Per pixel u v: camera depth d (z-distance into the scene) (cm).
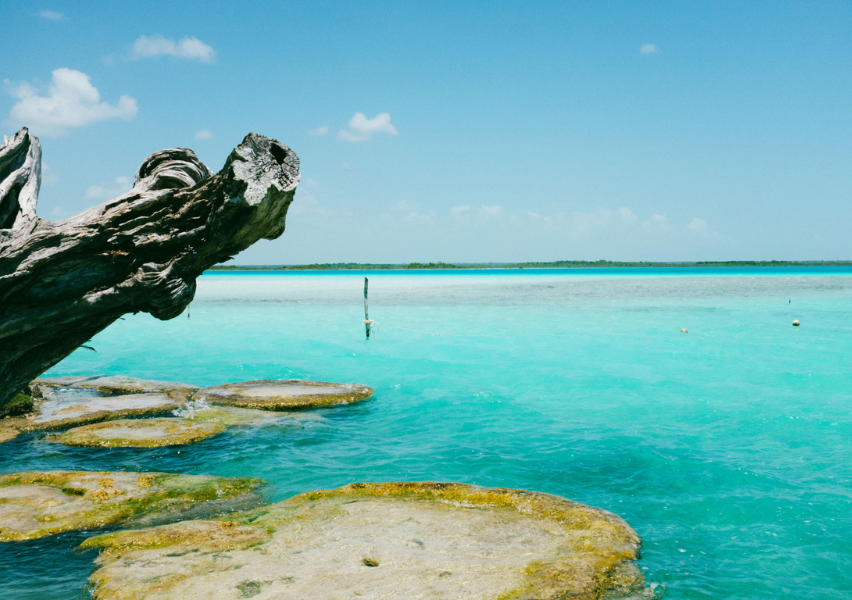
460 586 540
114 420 1276
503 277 11912
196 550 624
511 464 1009
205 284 8769
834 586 601
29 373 842
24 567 600
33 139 863
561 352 2278
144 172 927
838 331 2794
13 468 966
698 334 2733
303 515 725
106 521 727
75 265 801
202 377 1920
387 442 1150
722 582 604
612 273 15238
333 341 2667
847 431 1191
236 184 762
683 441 1134
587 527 689
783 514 787
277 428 1233
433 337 2750
